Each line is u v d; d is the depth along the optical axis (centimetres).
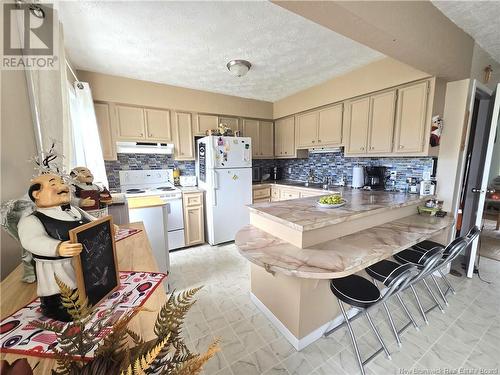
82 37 188
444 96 225
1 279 91
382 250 144
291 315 154
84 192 122
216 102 353
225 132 342
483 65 229
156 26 175
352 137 286
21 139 109
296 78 295
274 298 171
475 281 229
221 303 201
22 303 73
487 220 419
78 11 154
